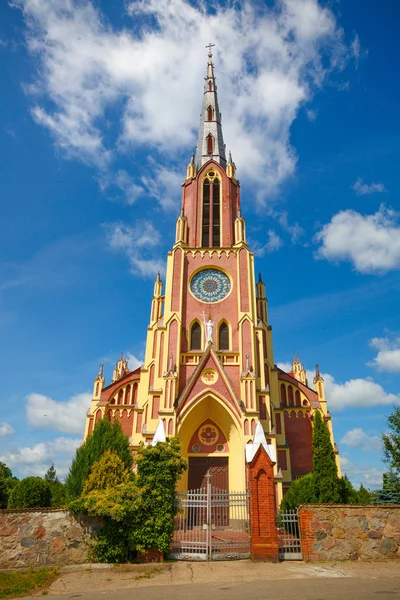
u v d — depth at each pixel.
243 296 48.59
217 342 47.12
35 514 20.91
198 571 19.50
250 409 41.31
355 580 17.28
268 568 19.91
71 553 20.95
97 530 21.86
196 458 42.34
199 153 64.25
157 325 48.47
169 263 50.97
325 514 22.52
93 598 15.13
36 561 20.16
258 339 47.56
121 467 30.92
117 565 20.66
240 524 33.94
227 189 57.53
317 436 33.44
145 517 22.22
